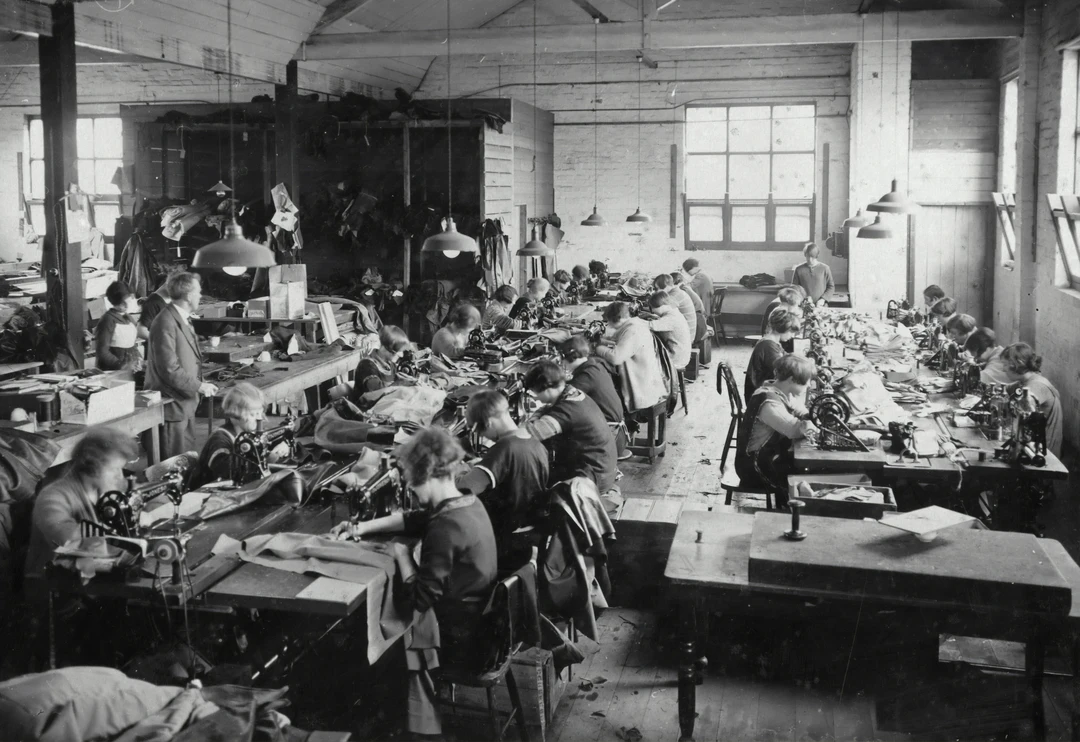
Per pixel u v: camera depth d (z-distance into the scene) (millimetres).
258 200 13609
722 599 3959
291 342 8859
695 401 11227
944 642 4824
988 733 3947
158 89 16750
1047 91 10375
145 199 13836
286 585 3645
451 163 13453
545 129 16812
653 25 12547
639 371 8391
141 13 9414
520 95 17422
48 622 3963
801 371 6070
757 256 17000
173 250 13633
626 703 4508
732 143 16828
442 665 3957
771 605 3926
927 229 14508
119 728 2799
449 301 13266
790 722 4223
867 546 3992
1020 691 4102
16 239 17703
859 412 6387
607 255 17594
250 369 8031
